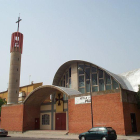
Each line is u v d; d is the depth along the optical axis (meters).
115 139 16.78
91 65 36.84
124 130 20.00
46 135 26.55
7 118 35.62
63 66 39.75
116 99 21.47
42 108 35.41
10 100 46.06
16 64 48.78
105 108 22.20
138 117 23.33
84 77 36.88
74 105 25.77
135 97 23.77
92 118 21.70
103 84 34.59
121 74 43.78
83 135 17.89
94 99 23.55
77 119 24.86
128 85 36.69
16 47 49.81
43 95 34.00
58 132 27.03
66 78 40.69
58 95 32.91
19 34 51.31
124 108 20.94
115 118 21.05
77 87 36.97
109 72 34.78
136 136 19.39
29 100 33.34
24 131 31.98
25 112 33.06
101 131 16.42
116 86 33.44
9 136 27.33
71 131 25.20
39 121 34.97
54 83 42.25
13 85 47.06
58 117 32.00
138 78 38.00
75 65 38.59
